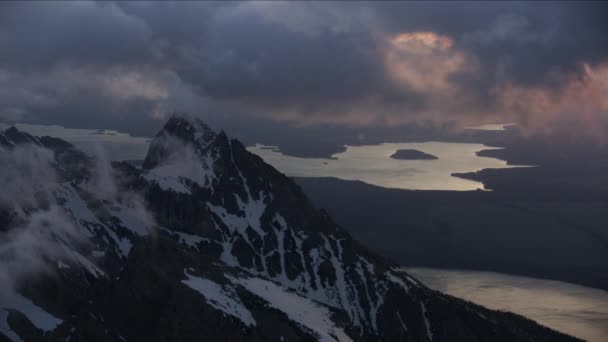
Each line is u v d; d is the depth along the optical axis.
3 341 181.75
